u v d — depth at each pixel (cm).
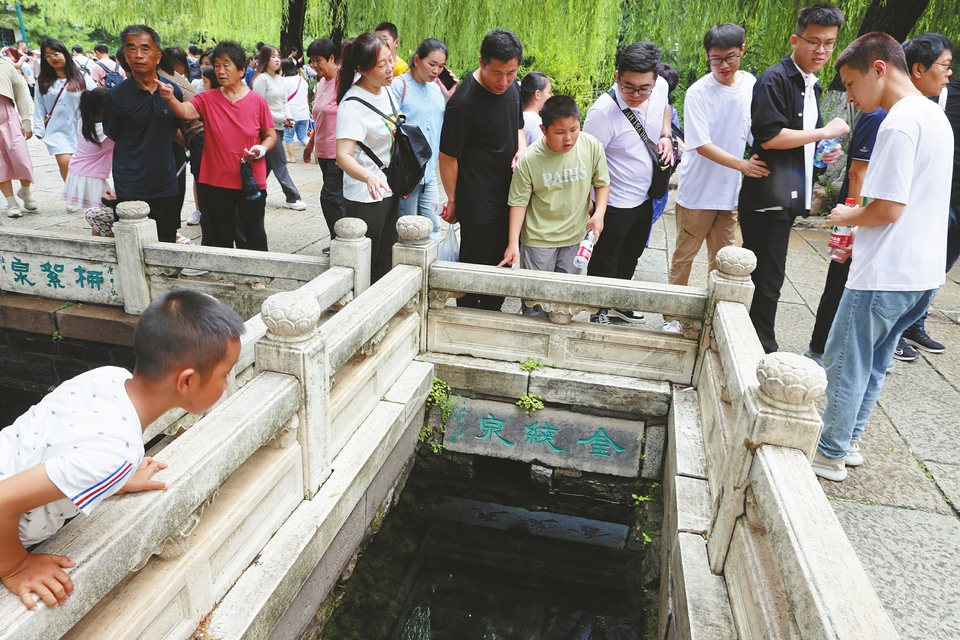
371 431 300
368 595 298
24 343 461
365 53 339
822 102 754
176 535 175
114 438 135
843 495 289
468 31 835
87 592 141
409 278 341
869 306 263
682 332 350
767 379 188
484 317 366
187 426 293
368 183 341
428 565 343
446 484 393
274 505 229
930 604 232
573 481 375
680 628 218
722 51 377
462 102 357
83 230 609
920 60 300
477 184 375
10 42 2881
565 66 1126
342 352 262
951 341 453
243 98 460
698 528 247
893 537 264
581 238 391
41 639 131
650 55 365
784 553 159
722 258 320
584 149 369
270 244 598
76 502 130
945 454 322
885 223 250
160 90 430
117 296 441
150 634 172
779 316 486
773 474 178
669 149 417
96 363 455
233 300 418
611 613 313
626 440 361
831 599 137
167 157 454
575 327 356
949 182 255
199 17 961
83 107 504
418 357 376
